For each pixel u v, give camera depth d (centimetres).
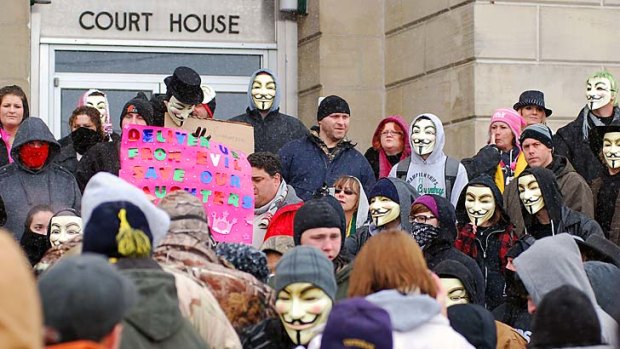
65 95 2341
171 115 1491
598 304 1131
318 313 961
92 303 683
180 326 838
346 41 2352
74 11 2348
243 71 2406
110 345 701
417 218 1338
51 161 1478
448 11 2180
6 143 1641
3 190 1454
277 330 980
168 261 982
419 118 1689
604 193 1627
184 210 1007
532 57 2133
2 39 2230
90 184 870
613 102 1820
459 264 1222
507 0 2128
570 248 1046
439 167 1683
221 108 2394
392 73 2334
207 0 2400
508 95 2122
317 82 2352
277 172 1481
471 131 2114
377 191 1430
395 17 2327
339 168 1705
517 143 1767
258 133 1834
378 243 905
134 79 2364
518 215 1539
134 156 1295
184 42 2389
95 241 841
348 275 1066
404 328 875
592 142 1667
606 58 2161
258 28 2422
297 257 967
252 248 1088
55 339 681
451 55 2170
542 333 822
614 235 1600
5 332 607
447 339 877
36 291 678
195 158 1305
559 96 2139
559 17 2144
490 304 1430
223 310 979
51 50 2334
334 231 1124
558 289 827
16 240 1442
